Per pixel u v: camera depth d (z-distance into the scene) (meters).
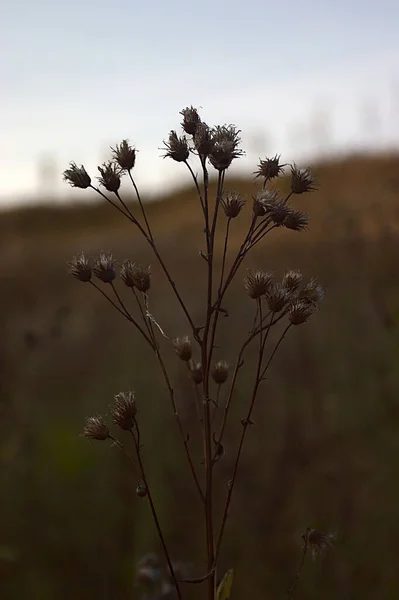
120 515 0.92
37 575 0.84
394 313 1.09
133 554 0.86
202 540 0.87
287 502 0.89
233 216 0.44
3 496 0.95
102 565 0.85
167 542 0.88
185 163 0.45
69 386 1.28
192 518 0.92
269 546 0.84
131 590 0.80
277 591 0.78
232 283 1.75
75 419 1.12
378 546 0.80
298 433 0.99
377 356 1.12
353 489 0.87
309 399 1.05
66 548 0.87
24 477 0.99
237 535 0.87
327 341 1.19
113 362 1.38
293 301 0.46
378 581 0.77
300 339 1.22
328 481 0.89
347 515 0.83
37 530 0.90
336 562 0.79
